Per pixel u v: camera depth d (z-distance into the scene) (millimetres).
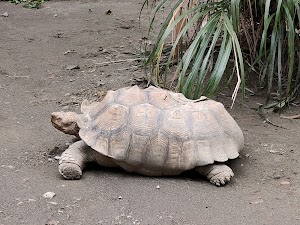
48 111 2277
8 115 2230
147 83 2473
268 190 1647
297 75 2240
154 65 2385
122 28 3514
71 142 1979
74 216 1487
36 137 2023
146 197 1580
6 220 1466
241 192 1632
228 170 1663
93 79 2625
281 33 2215
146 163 1668
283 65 2383
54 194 1591
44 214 1495
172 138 1655
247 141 1970
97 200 1567
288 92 2221
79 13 4016
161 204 1544
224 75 2502
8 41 3270
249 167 1793
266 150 1903
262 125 2111
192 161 1645
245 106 2264
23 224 1448
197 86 2031
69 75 2701
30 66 2836
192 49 2092
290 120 2152
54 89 2535
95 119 1726
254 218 1482
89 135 1695
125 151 1659
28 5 4250
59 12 4066
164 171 1689
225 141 1688
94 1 4457
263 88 2393
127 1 4422
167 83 2428
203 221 1464
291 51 2102
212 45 2074
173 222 1457
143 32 3404
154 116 1683
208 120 1696
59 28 3562
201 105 1746
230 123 1742
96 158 1734
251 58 2361
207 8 2320
